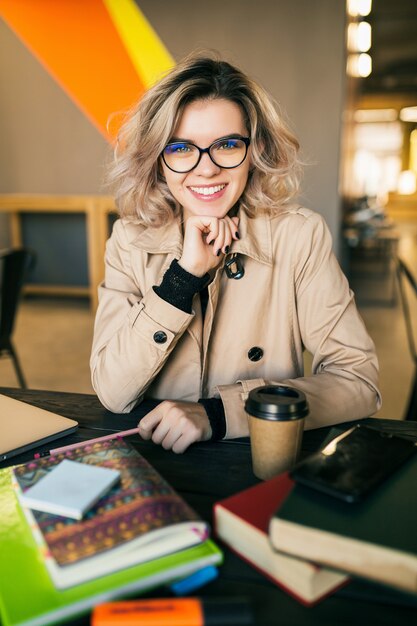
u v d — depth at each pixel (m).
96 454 0.67
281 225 1.08
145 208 1.08
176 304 0.91
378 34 9.29
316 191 4.45
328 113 4.32
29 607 0.46
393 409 2.73
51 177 5.02
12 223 5.16
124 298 1.04
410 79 13.33
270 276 1.06
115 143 1.09
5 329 2.27
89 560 0.48
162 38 4.55
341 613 0.48
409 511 0.52
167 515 0.54
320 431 0.87
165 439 0.79
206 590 0.50
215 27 4.41
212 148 0.95
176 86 0.93
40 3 4.67
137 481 0.60
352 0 4.80
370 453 0.62
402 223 15.12
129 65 4.66
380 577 0.48
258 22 4.32
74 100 4.82
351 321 1.04
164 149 0.97
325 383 0.92
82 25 4.66
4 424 0.85
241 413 0.83
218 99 0.93
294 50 4.30
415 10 7.84
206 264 0.93
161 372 1.05
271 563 0.51
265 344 1.09
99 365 0.96
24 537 0.55
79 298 5.46
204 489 0.69
